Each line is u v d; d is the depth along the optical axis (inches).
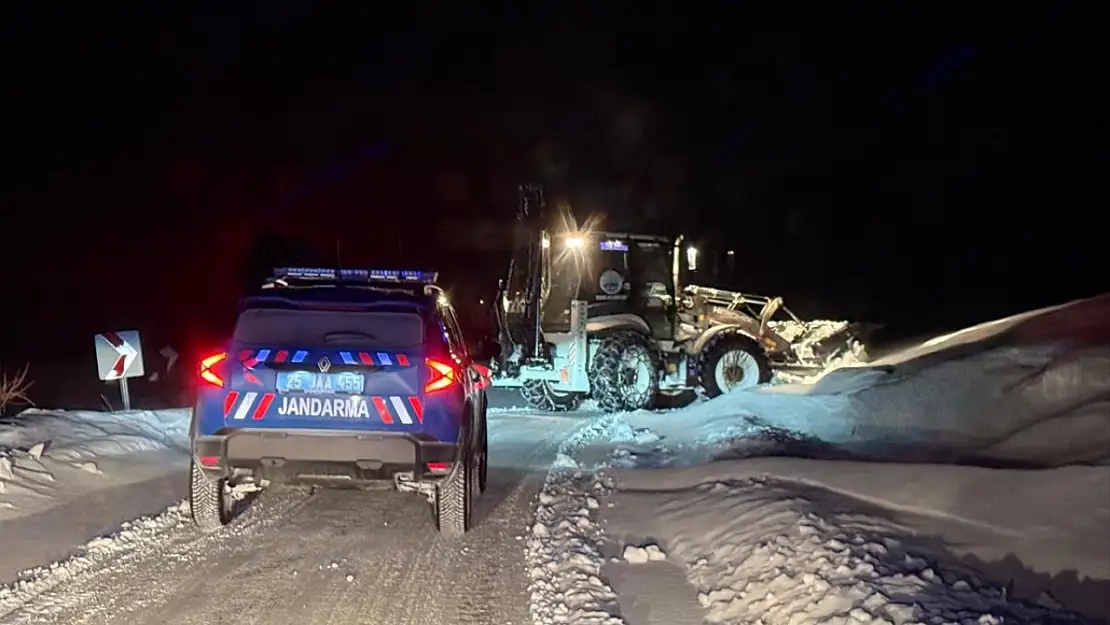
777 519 303.6
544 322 673.6
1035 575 260.8
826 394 569.9
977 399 491.5
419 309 308.8
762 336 713.0
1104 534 272.8
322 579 275.3
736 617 245.8
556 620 242.2
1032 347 510.9
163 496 366.3
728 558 288.4
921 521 305.3
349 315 307.1
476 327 844.0
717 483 371.2
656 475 412.5
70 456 397.1
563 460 464.8
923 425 500.7
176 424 511.5
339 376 297.9
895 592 235.6
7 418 442.6
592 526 335.0
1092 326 518.9
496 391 831.7
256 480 302.7
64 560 283.0
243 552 299.6
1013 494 308.5
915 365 564.7
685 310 709.3
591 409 697.6
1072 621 224.5
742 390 609.9
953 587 241.3
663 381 682.2
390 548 307.7
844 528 287.7
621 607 255.0
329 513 352.2
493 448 510.0
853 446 463.5
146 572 276.5
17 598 250.7
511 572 284.2
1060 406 445.7
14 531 308.0
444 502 319.6
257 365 298.8
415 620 243.8
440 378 302.7
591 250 677.9
